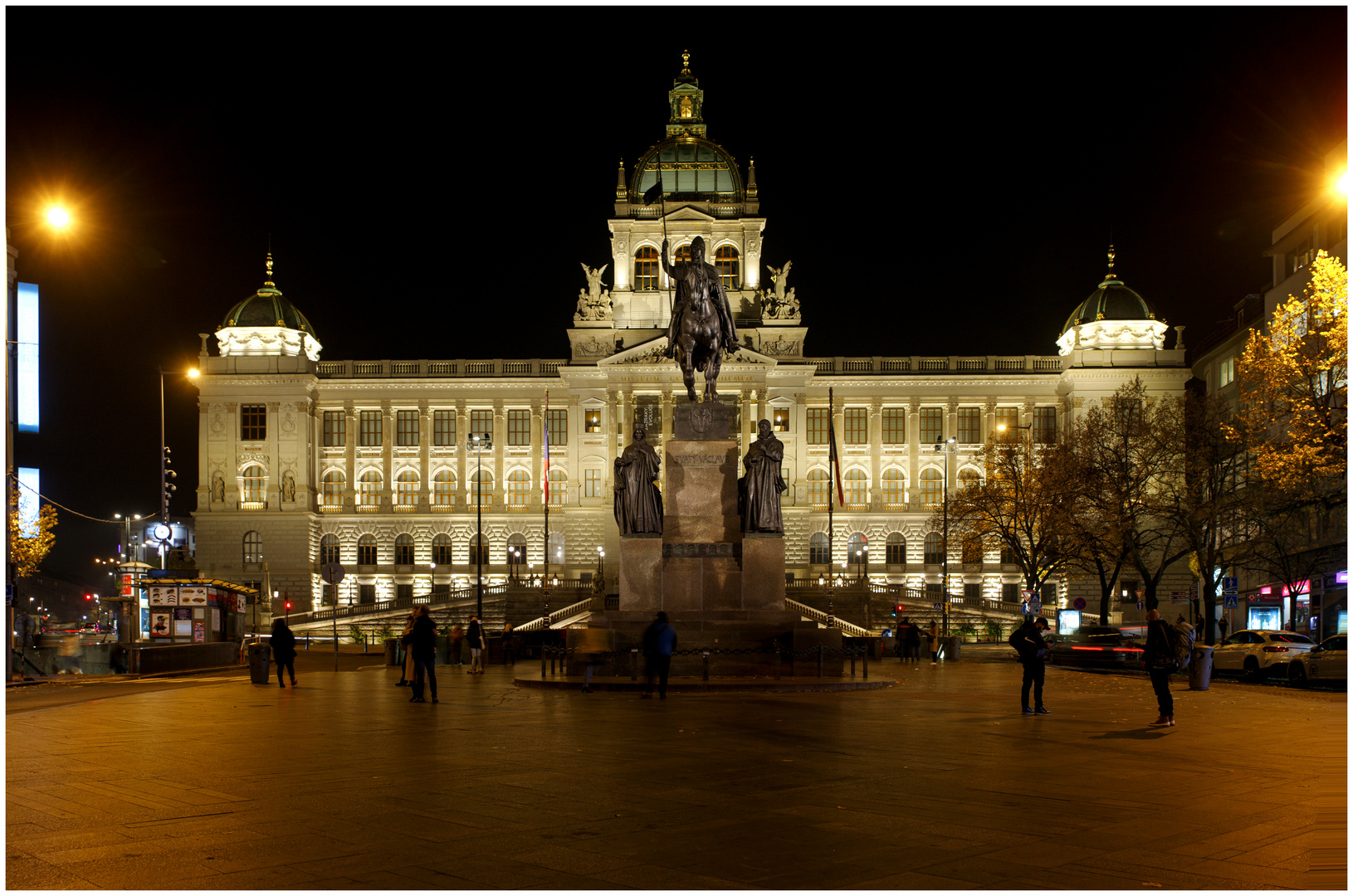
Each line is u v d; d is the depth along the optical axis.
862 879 10.44
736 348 36.03
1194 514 55.28
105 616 139.62
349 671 50.12
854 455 113.38
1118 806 14.03
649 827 12.69
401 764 17.58
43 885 10.15
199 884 10.21
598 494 109.44
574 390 110.31
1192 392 63.50
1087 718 26.19
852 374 113.62
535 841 11.95
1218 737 22.12
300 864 10.91
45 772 16.72
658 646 29.72
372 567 112.94
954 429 113.31
